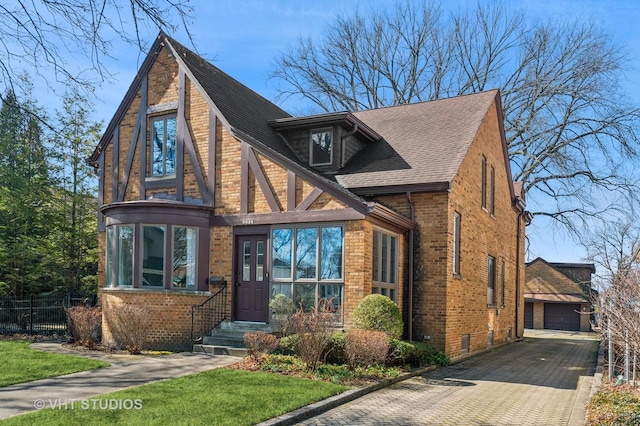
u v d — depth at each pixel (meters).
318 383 9.65
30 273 21.05
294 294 13.77
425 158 16.41
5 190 20.30
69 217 22.77
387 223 14.09
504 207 22.61
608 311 9.67
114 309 13.86
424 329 14.91
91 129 21.70
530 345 22.44
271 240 14.29
